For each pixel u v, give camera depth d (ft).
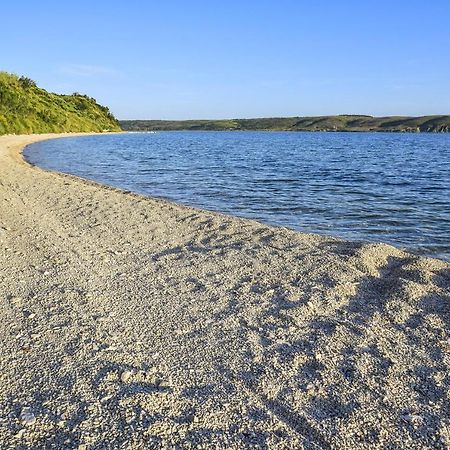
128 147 186.39
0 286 20.67
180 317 17.66
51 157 116.98
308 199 55.62
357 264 23.94
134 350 15.01
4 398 12.33
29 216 36.99
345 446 10.63
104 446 10.52
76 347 15.11
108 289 20.63
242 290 20.53
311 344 15.46
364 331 16.31
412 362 14.29
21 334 16.02
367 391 12.77
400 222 41.78
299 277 22.21
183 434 10.96
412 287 20.18
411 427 11.28
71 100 398.83
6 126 200.95
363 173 88.17
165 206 44.14
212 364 14.21
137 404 12.05
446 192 61.57
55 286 20.85
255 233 32.19
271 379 13.35
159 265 24.38
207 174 84.84
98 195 50.19
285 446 10.62
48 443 10.62
